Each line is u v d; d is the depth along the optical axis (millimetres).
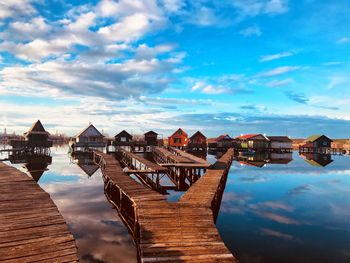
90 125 78812
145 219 13203
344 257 13516
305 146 90750
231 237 15859
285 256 13570
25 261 8961
